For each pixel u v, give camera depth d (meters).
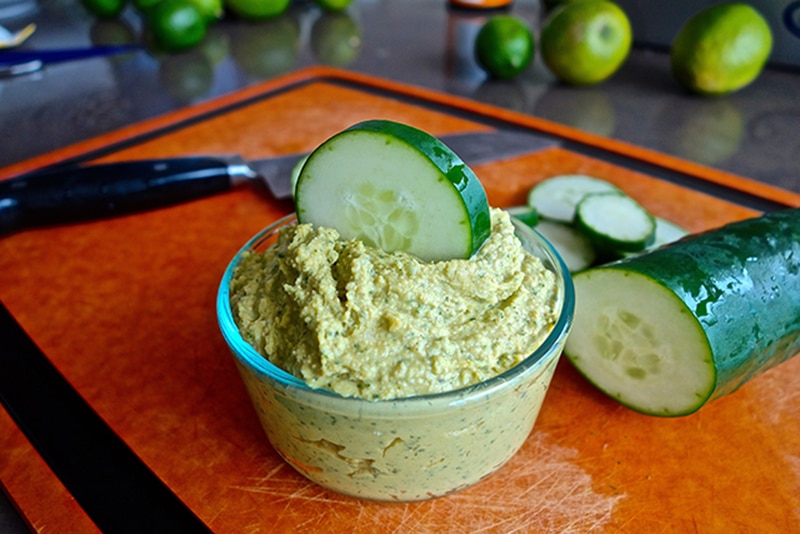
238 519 0.22
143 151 0.42
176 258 0.34
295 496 0.22
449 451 0.20
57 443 0.24
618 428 0.25
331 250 0.20
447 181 0.19
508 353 0.19
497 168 0.40
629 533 0.21
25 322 0.30
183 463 0.24
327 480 0.22
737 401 0.26
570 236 0.33
